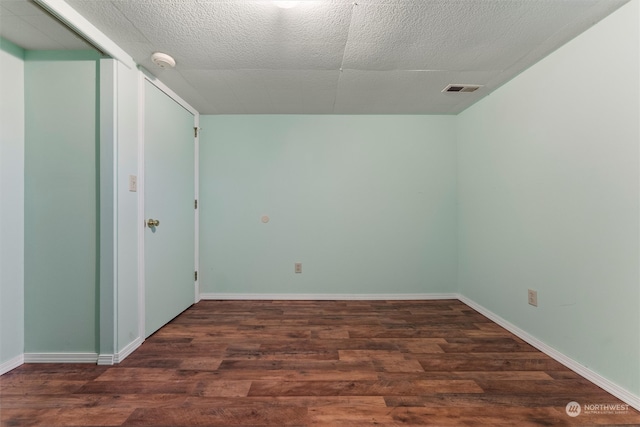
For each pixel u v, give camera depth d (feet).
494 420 4.03
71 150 5.56
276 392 4.64
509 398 4.50
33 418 4.03
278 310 8.55
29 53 5.52
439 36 5.19
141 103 6.31
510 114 7.02
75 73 5.53
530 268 6.39
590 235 4.96
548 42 5.39
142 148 6.36
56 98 5.54
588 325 5.00
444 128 9.65
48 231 5.57
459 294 9.61
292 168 9.61
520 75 6.66
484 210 8.15
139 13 4.58
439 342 6.45
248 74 6.70
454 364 5.51
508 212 7.13
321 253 9.65
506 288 7.20
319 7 4.40
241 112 9.38
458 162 9.62
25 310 5.57
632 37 4.25
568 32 5.07
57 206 5.57
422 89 7.55
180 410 4.21
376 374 5.15
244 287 9.62
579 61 5.14
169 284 7.61
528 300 6.44
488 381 4.95
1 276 5.19
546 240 5.93
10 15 4.42
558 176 5.62
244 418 4.06
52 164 5.56
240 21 4.77
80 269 5.58
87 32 4.80
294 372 5.21
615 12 4.49
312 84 7.24
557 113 5.64
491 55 5.86
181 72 6.61
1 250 5.20
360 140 9.61
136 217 6.18
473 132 8.69
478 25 4.87
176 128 7.94
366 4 4.33
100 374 5.15
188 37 5.25
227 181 9.57
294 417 4.09
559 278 5.61
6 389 4.70
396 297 9.66
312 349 6.10
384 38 5.25
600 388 4.74
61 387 4.75
